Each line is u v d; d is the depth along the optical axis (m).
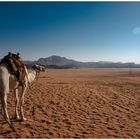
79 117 10.08
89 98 14.24
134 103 13.89
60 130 8.14
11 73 7.84
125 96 16.05
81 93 15.59
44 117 9.80
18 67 8.09
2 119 9.10
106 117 10.34
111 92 17.27
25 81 8.69
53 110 11.02
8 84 7.63
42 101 12.61
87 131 8.16
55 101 12.80
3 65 7.77
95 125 8.98
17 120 8.96
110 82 26.36
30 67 9.60
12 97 13.05
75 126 8.71
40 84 18.94
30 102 12.25
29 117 9.63
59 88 17.00
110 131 8.31
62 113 10.58
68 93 15.21
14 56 8.19
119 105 13.07
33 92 14.75
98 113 10.98
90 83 24.50
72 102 12.88
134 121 9.93
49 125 8.69
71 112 10.86
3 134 7.47
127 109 12.25
